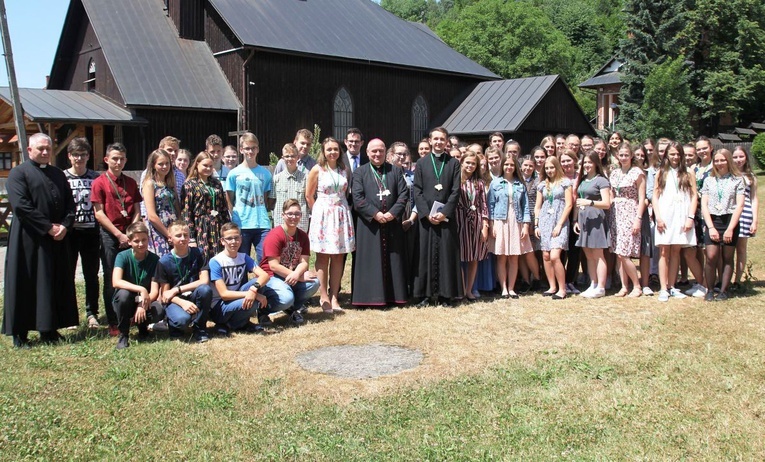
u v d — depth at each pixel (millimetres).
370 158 8102
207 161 7383
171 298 6703
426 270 8203
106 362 5977
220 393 5148
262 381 5445
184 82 23531
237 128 24156
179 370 5719
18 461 4090
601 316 7500
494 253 8625
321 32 27156
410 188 8641
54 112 19922
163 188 7312
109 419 4691
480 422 4551
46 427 4578
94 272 7562
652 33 40312
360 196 8008
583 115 31344
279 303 7223
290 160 8352
